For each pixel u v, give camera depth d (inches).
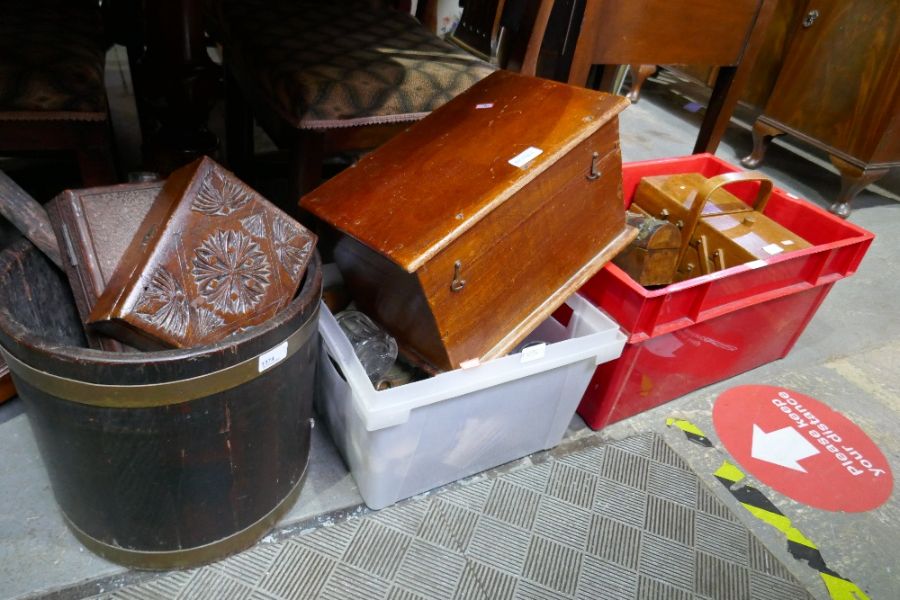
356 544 47.4
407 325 47.3
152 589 42.8
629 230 55.8
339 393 48.6
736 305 59.5
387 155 49.4
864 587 50.2
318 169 58.2
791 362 73.5
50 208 37.7
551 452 57.7
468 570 46.8
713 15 68.9
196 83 61.2
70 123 51.8
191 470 38.1
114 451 35.9
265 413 39.4
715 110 81.7
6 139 50.7
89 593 42.2
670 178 71.6
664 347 57.5
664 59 70.0
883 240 102.7
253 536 45.6
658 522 52.6
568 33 63.2
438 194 43.5
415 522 49.7
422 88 59.2
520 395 49.6
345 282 53.6
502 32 65.8
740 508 55.2
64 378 32.8
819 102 107.5
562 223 48.0
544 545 49.4
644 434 61.1
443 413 46.0
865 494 58.4
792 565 51.1
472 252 42.1
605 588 47.0
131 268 35.5
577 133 45.4
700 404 65.9
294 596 43.5
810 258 62.6
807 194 114.9
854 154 103.3
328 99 54.7
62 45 53.8
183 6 56.7
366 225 42.9
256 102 62.2
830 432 64.5
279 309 40.1
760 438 62.6
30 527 45.5
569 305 55.6
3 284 36.9
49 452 38.0
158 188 40.6
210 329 36.6
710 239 65.2
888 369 74.5
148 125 69.4
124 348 38.1
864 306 85.4
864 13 97.9
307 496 50.5
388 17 74.3
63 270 40.3
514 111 50.3
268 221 39.6
